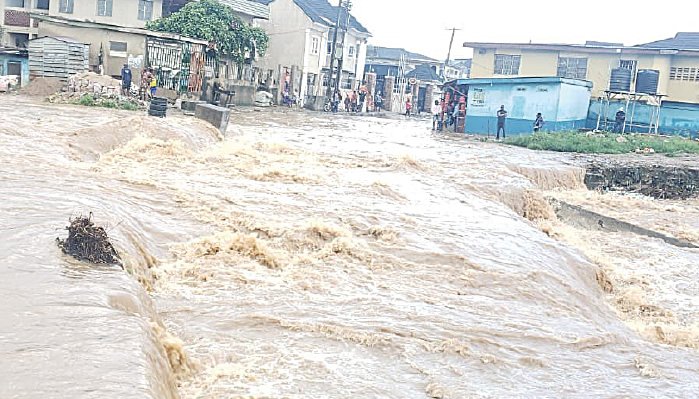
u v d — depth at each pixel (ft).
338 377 23.36
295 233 38.60
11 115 69.56
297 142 82.69
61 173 43.98
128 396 15.83
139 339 19.01
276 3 176.76
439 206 51.31
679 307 42.88
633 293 43.60
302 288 31.99
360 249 37.70
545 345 29.53
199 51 133.39
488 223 47.98
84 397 15.53
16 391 15.51
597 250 54.95
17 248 25.53
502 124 120.57
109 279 23.68
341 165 64.03
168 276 31.37
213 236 35.88
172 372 20.98
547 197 66.80
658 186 82.94
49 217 30.45
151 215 38.34
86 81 101.65
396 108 221.25
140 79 119.85
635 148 102.22
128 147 57.88
